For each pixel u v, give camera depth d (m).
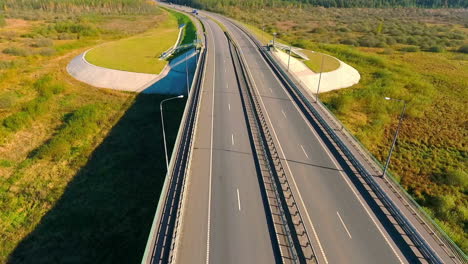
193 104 51.16
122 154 46.59
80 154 46.62
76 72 80.00
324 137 43.38
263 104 53.34
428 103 68.25
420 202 39.59
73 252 30.78
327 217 29.06
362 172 35.69
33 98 66.19
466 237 34.22
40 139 51.50
